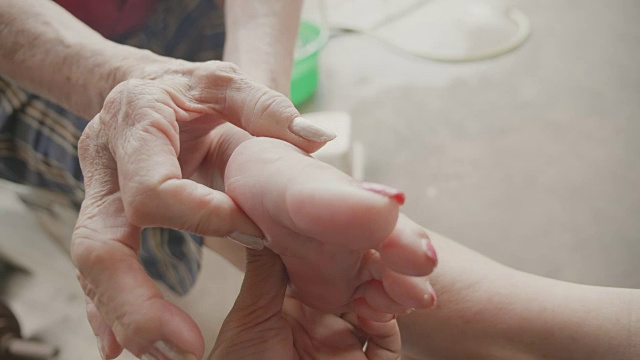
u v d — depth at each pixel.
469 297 0.40
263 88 0.34
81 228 0.31
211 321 0.65
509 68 0.92
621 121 0.79
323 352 0.35
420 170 0.76
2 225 0.72
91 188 0.32
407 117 0.84
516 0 1.08
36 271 0.72
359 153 0.75
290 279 0.33
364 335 0.36
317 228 0.27
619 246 0.64
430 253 0.27
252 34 0.47
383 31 1.03
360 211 0.26
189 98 0.35
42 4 0.42
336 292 0.32
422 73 0.93
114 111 0.32
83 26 0.41
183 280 0.58
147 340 0.28
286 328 0.33
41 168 0.55
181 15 0.55
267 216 0.29
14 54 0.41
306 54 0.84
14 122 0.53
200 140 0.37
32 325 0.67
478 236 0.67
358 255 0.30
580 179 0.72
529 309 0.39
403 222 0.28
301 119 0.33
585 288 0.40
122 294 0.29
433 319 0.40
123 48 0.39
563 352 0.39
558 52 0.94
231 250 0.54
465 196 0.72
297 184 0.27
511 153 0.77
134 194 0.29
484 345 0.40
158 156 0.30
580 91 0.85
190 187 0.29
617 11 1.02
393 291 0.29
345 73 0.95
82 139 0.33
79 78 0.39
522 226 0.67
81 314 0.68
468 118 0.83
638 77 0.87
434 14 1.06
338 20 1.08
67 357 0.64
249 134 0.35
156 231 0.53
